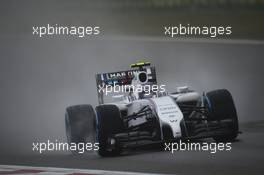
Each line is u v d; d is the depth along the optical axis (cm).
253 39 10938
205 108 4306
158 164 3612
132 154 4094
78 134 4278
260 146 4009
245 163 3481
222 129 4172
